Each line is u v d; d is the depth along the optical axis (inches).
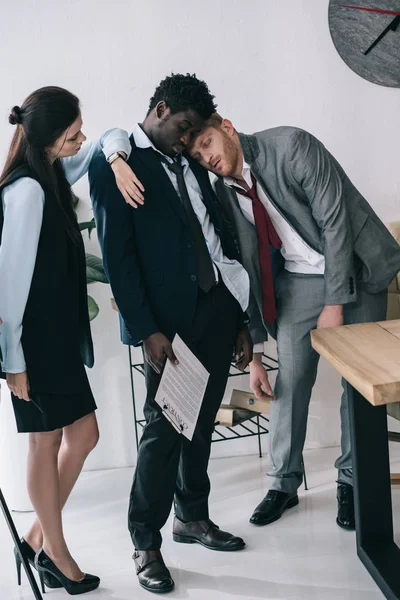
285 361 111.0
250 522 111.5
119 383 134.9
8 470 121.2
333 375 137.3
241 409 125.2
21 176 84.3
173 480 97.2
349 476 111.5
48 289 86.1
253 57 129.8
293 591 92.4
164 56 128.6
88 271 121.1
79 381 89.9
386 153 134.2
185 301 94.8
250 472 131.2
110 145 91.8
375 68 131.0
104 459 136.7
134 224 92.8
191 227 96.0
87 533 112.7
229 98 130.6
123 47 127.9
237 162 99.7
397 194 135.4
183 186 96.0
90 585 95.4
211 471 132.8
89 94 128.5
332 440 139.2
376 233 107.7
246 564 99.8
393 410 105.7
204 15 128.3
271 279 106.8
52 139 85.2
